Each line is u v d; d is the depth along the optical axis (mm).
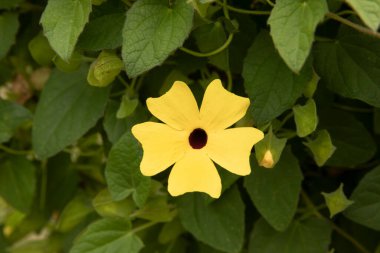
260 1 277
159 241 324
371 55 265
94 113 294
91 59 286
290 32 228
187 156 251
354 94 266
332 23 281
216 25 271
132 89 293
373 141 296
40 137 299
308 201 310
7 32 302
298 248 298
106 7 272
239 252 307
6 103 307
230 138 248
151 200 294
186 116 249
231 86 286
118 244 292
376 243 314
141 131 249
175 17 251
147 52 250
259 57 263
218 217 291
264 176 282
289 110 283
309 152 297
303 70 257
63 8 257
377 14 223
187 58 286
